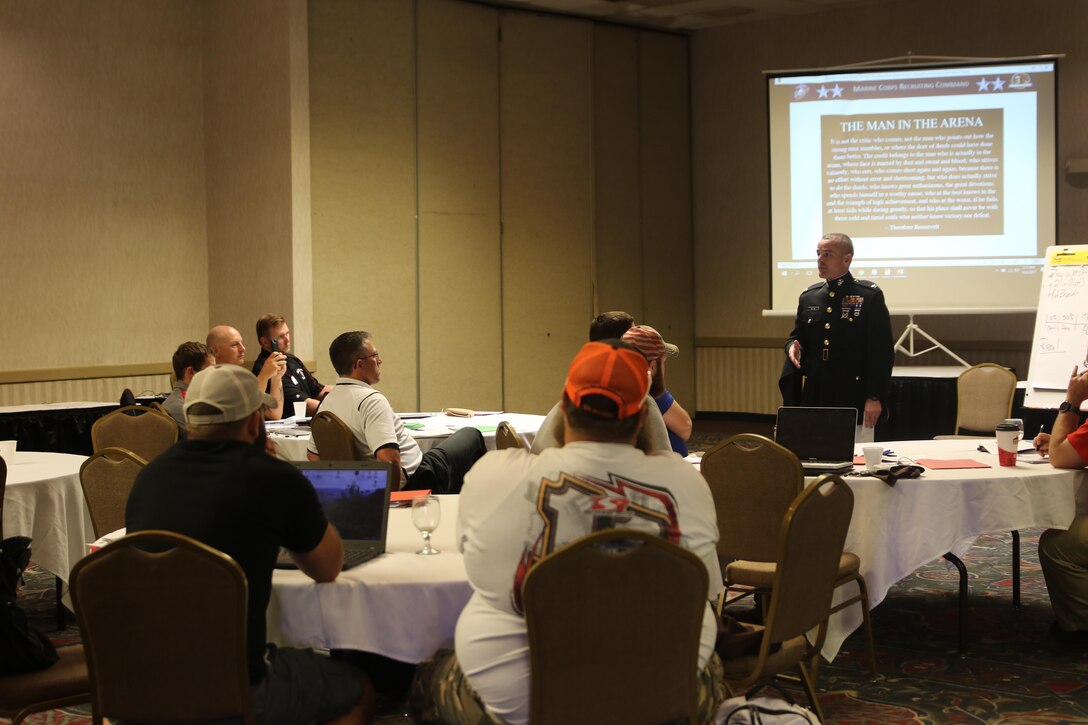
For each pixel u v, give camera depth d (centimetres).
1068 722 308
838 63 995
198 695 211
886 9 973
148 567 206
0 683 244
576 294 991
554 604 195
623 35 1014
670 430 370
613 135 1010
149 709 211
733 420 1068
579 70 984
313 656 236
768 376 1044
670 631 200
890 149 868
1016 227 853
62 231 789
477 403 941
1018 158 850
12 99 761
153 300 842
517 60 952
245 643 210
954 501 359
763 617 337
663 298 1053
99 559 206
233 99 846
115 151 818
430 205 906
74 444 662
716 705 221
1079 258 531
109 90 814
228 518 219
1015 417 719
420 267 902
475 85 929
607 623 197
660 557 196
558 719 199
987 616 419
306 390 667
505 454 213
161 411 471
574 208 987
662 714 203
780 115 889
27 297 771
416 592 238
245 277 845
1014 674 351
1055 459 377
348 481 269
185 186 861
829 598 282
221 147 858
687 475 211
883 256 875
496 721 202
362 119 865
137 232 832
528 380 969
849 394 552
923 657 370
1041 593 452
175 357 511
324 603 237
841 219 880
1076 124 906
